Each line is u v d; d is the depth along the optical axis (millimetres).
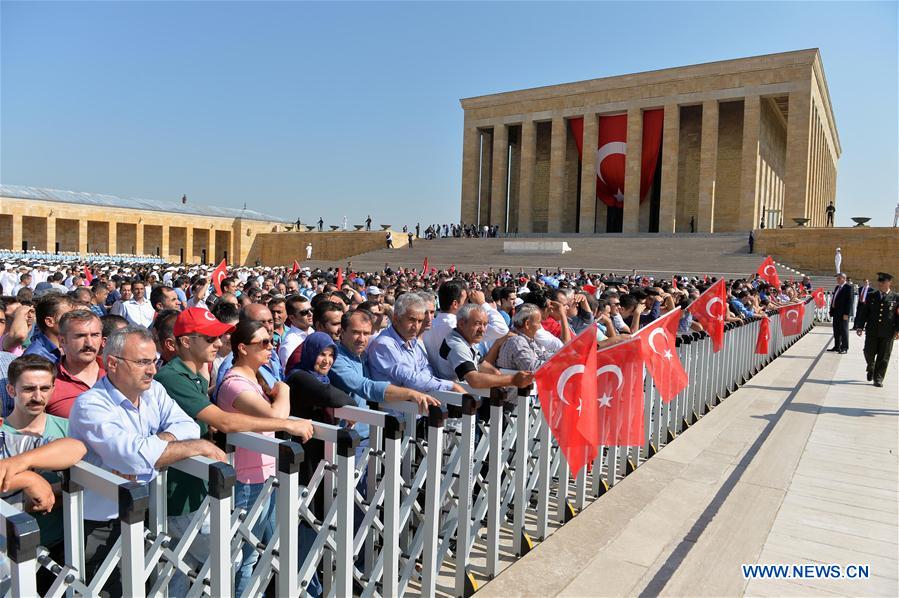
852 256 41250
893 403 11703
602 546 5645
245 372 4473
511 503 6402
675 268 43938
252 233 71688
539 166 68875
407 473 5250
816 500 6824
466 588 4848
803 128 50469
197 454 3441
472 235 63188
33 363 4000
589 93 60344
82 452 3160
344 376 5074
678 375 7844
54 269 29453
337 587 3814
